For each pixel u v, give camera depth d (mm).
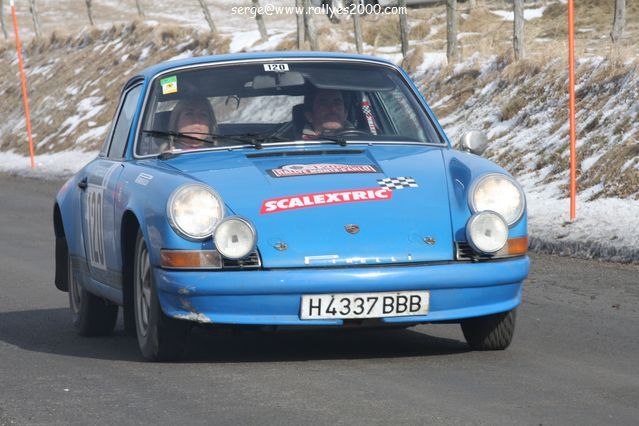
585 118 55281
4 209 63438
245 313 18969
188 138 22391
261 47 120125
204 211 19109
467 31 117625
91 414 16453
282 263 18875
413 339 22922
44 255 42688
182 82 23281
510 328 20844
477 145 22969
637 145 47656
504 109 63438
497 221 19406
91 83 131625
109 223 22281
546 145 54688
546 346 21875
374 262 18969
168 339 20000
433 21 123375
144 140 22766
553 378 18484
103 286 23422
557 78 61875
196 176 20281
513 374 18828
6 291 33344
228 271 18906
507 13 125625
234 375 19000
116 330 26203
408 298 19047
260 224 19156
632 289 29859
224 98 23000
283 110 22828
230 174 20281
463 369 19312
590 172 48406
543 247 38625
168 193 19562
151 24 140750
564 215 42000
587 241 37125
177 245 19078
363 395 17172
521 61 67625
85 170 25656
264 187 19828
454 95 73000
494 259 19641
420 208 19656
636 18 110688
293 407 16453
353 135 22625
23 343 24078
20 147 121188
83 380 19078
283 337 23234
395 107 23328
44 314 28953
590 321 25078
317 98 22953
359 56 24359
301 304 18844
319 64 23781
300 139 22375
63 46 152750
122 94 25578
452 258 19359
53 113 125875
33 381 19141
